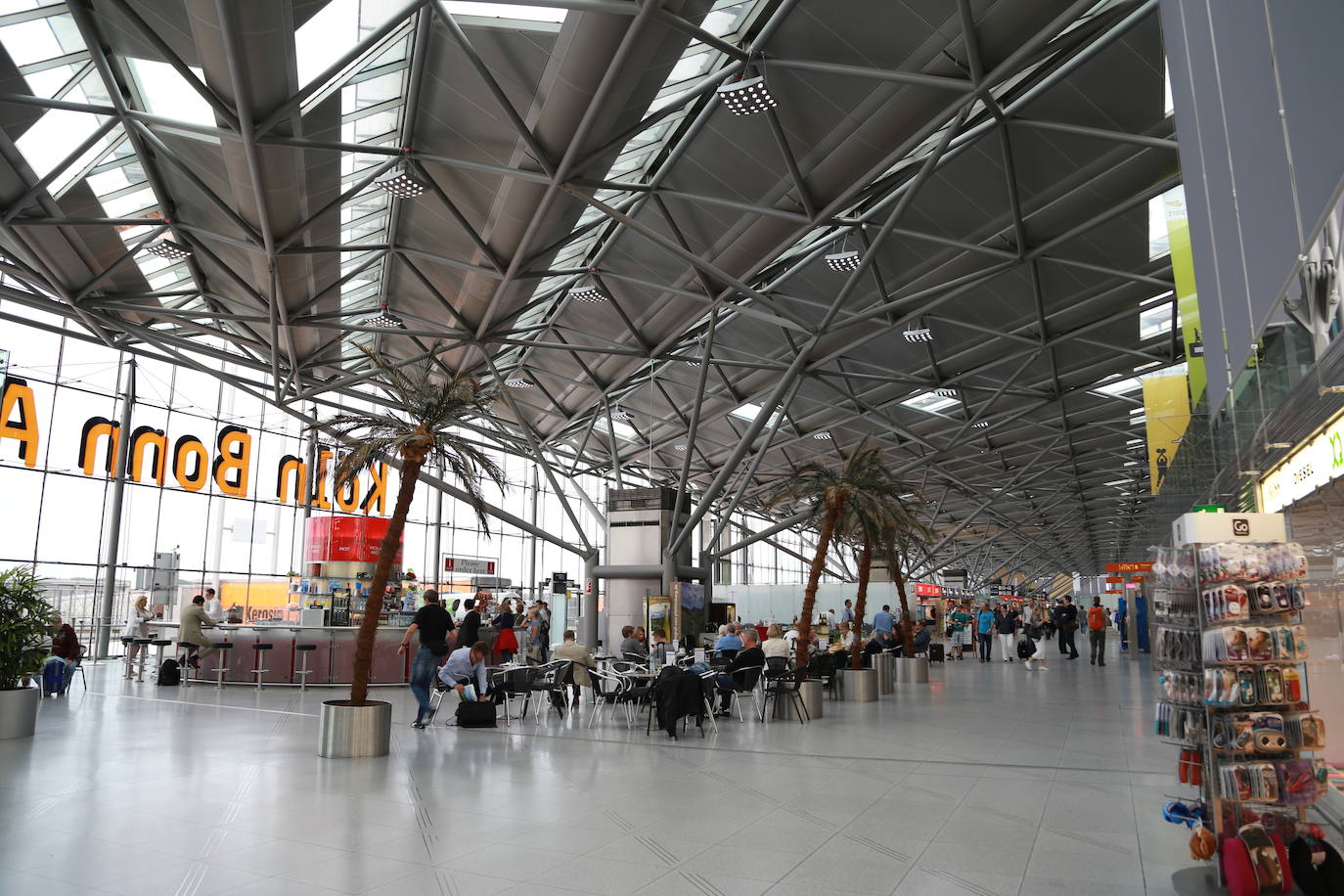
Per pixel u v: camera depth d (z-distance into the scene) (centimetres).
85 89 1553
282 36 1238
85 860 597
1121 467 4953
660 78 1444
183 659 1912
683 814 754
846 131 1537
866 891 545
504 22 1329
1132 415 3628
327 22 1313
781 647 1542
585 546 3488
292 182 1680
